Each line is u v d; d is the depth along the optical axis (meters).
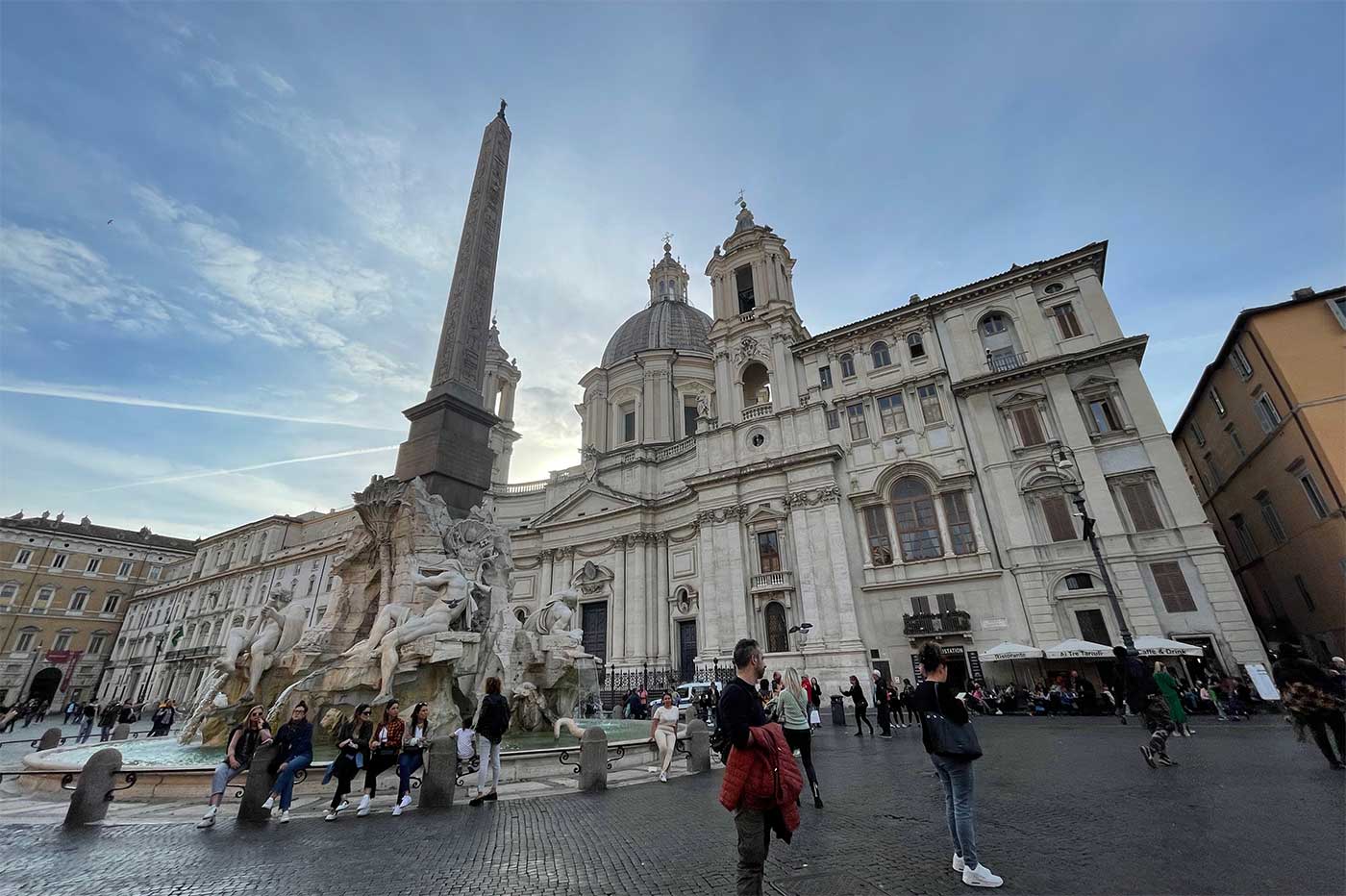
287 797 6.73
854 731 17.03
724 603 31.25
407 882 4.57
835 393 32.72
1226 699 18.03
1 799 8.21
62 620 58.75
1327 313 20.91
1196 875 4.08
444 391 15.16
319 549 43.44
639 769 10.27
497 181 19.41
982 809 6.43
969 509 26.50
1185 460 31.72
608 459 43.59
